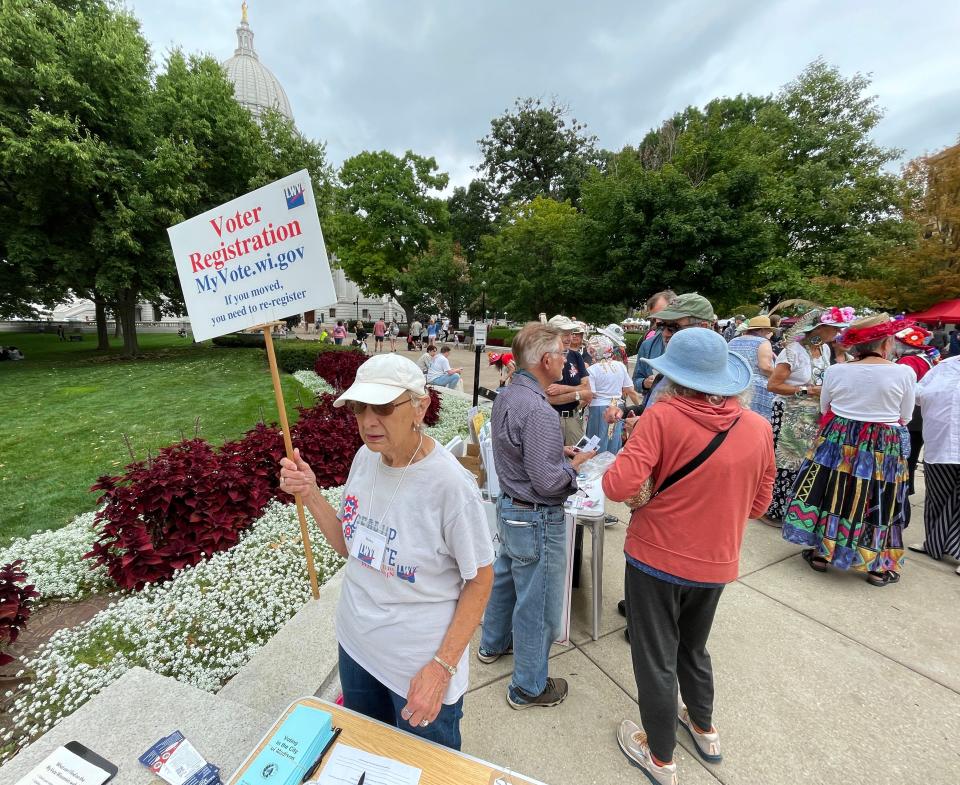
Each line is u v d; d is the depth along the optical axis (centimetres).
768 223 1500
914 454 418
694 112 2830
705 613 167
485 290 2664
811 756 186
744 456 146
